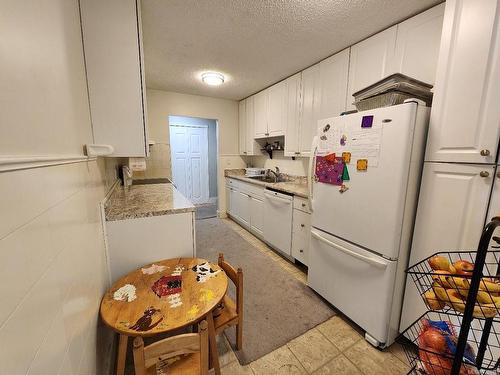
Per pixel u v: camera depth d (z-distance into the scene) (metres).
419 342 0.76
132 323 0.91
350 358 1.37
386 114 1.27
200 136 5.36
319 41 1.95
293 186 2.79
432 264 0.75
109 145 1.31
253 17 1.63
